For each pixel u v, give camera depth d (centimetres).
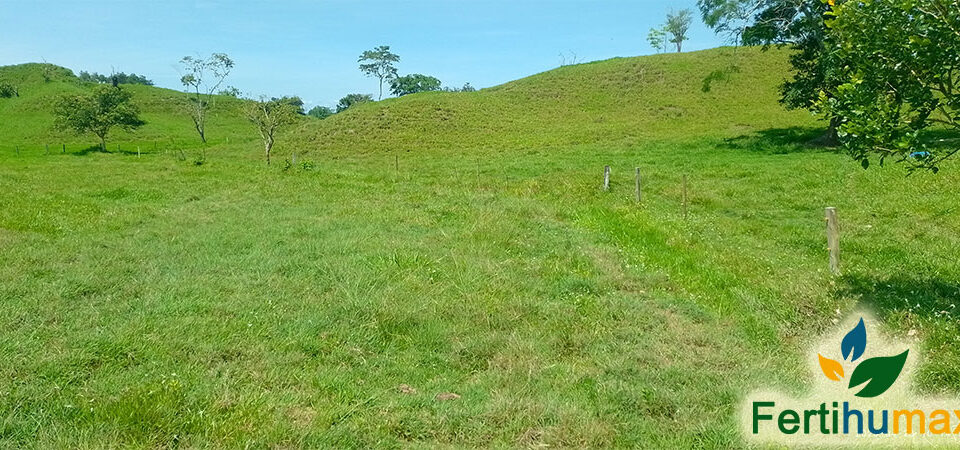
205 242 1134
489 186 2086
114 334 649
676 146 3300
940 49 600
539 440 468
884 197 1598
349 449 452
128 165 3444
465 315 735
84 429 457
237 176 2484
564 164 2855
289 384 558
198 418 473
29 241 1125
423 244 1095
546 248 1098
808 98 2833
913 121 643
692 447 459
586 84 6216
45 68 9794
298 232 1235
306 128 5188
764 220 1487
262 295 805
